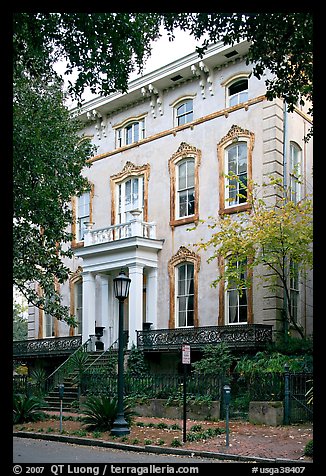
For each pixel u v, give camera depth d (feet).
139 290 82.07
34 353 95.91
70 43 44.98
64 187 65.72
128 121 94.68
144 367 77.36
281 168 74.59
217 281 71.82
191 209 83.25
